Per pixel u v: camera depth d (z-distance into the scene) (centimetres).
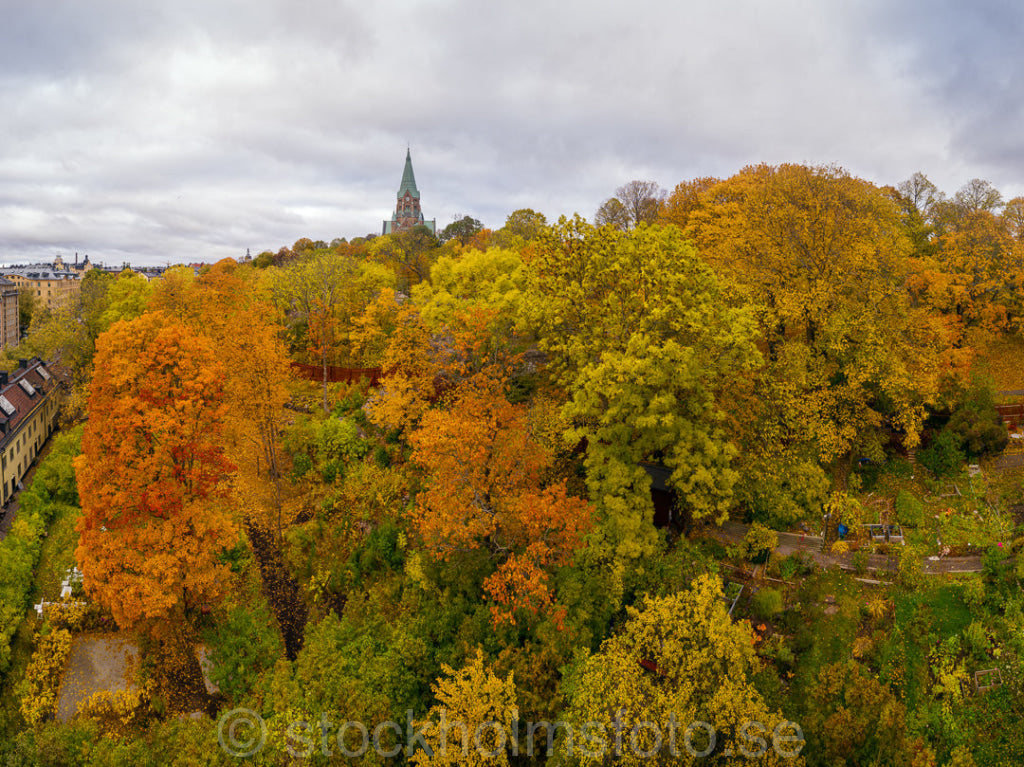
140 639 3422
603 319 3369
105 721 3042
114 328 3344
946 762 2436
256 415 4125
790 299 3594
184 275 7181
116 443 3203
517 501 2972
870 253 3628
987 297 4516
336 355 6009
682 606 2509
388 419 4222
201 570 3281
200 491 3403
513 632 2908
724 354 3178
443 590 3200
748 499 3450
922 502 3569
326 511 4100
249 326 4481
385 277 6562
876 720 2380
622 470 3169
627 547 3041
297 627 3503
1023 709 2464
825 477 3528
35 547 4103
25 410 5728
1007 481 3556
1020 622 2770
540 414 3747
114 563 3061
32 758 2723
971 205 5578
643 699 2402
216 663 3219
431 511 3158
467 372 4500
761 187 4438
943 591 3047
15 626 3412
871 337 3478
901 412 3681
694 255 3378
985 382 4003
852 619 3025
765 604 3038
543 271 3766
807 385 3516
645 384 3027
